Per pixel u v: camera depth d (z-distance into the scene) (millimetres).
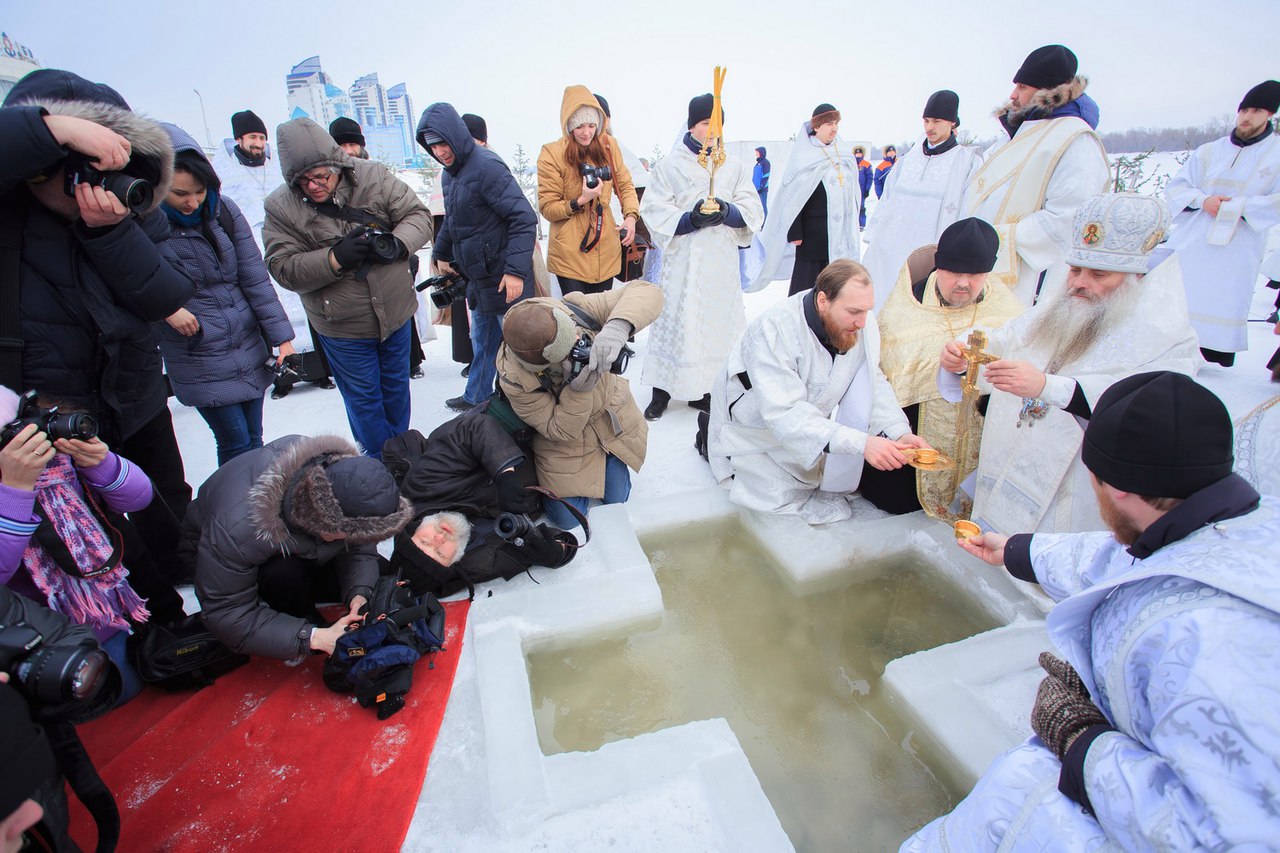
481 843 1742
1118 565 1343
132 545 2201
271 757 1974
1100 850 1065
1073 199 3285
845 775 2033
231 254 2998
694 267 4121
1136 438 1011
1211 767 865
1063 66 3322
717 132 3893
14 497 1547
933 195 4707
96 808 1492
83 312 1938
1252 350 5410
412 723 2076
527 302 2652
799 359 2822
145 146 1870
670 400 4691
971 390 2469
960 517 2959
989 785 1290
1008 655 2254
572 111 4055
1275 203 4387
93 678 1301
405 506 2113
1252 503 992
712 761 1929
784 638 2615
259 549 1999
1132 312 2186
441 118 3496
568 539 2805
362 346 3291
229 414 3139
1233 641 879
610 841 1727
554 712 2287
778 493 3035
